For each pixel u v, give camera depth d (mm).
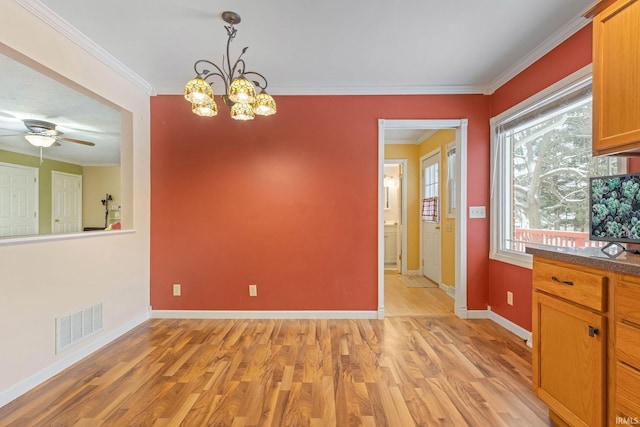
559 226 2391
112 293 2701
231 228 3236
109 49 2486
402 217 5508
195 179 3244
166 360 2312
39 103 3490
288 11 2020
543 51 2439
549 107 2430
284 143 3223
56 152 6230
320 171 3225
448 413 1701
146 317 3197
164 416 1678
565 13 2049
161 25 2170
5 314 1818
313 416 1679
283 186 3229
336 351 2459
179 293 3258
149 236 3248
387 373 2119
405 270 5488
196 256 3250
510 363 2260
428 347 2531
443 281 4426
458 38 2344
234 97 1841
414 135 4969
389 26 2189
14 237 1937
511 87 2875
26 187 6332
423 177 5281
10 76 2768
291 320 3191
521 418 1659
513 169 2973
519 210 2885
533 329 1753
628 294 1229
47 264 2082
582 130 2189
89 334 2432
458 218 3254
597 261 1342
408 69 2842
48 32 2045
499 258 3021
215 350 2480
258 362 2281
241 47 2463
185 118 3236
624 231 1454
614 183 1499
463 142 3203
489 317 3207
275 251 3236
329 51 2529
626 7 1405
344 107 3223
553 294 1607
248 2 1927
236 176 3236
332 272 3234
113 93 2705
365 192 3229
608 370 1315
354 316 3225
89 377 2076
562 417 1532
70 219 7383
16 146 5762
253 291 3236
